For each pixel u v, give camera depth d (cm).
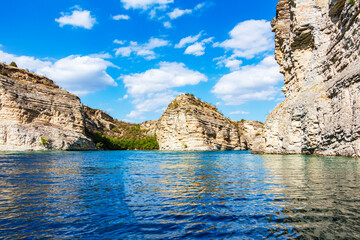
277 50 5419
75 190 1040
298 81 4322
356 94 2556
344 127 2675
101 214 688
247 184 1153
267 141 4869
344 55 3016
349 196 812
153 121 19850
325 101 3297
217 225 591
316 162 2159
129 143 13325
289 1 4541
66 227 581
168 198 889
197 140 10906
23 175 1495
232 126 14075
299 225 560
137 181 1324
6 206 763
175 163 2811
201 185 1162
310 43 4191
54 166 2144
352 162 1986
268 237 503
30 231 552
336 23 3516
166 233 545
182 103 13562
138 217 662
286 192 917
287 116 4244
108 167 2231
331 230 520
